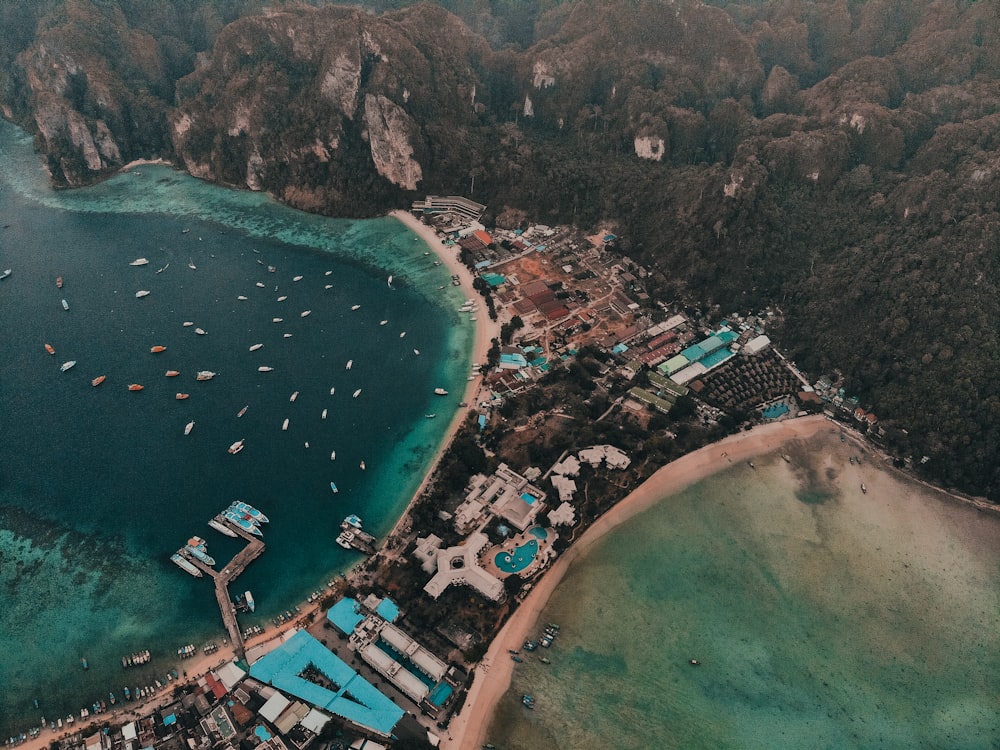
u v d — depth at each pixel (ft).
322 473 513.45
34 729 361.71
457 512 473.26
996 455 489.26
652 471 506.89
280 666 377.71
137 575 443.32
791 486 503.61
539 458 512.63
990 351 514.68
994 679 394.52
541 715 366.84
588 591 429.38
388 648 394.11
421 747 343.26
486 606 417.08
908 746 363.56
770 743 361.51
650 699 376.68
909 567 452.35
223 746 347.15
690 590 433.89
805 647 406.41
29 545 463.01
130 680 384.68
